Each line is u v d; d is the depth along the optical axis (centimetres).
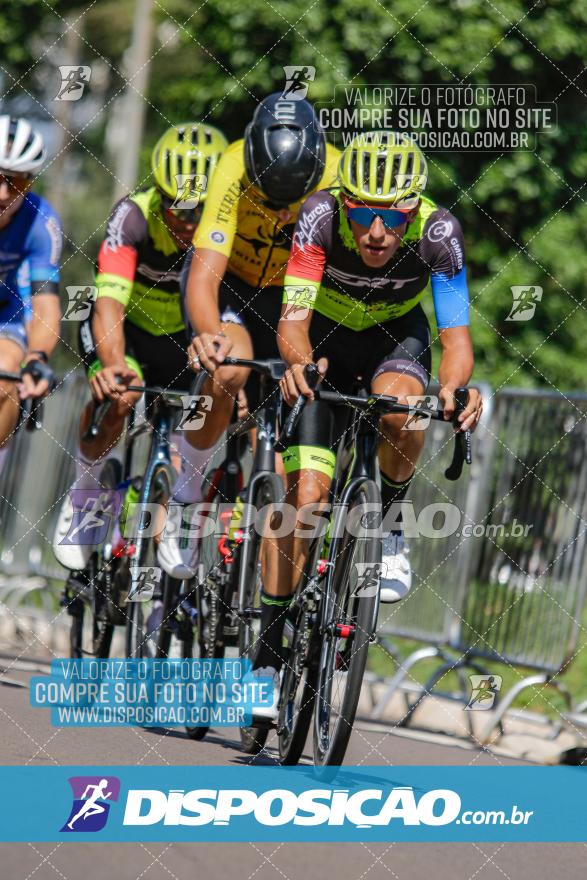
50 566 2530
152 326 1767
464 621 1986
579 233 3316
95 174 6894
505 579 1927
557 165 3303
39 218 1612
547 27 3231
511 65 3266
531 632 1870
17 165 1517
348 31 3186
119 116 6700
